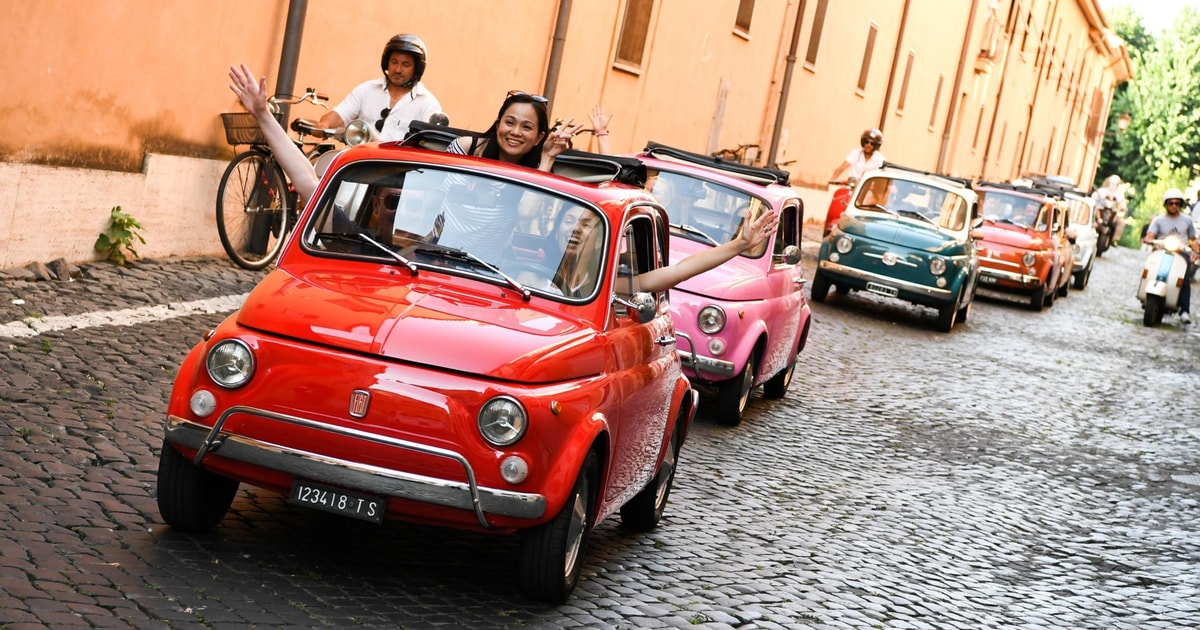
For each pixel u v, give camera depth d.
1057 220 26.91
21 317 8.70
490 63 17.59
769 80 30.44
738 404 10.26
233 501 6.23
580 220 6.07
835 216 22.14
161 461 5.46
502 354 5.26
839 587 6.75
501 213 6.02
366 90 11.75
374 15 14.49
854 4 35.50
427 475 5.09
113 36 10.74
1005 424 12.74
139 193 11.40
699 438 9.80
